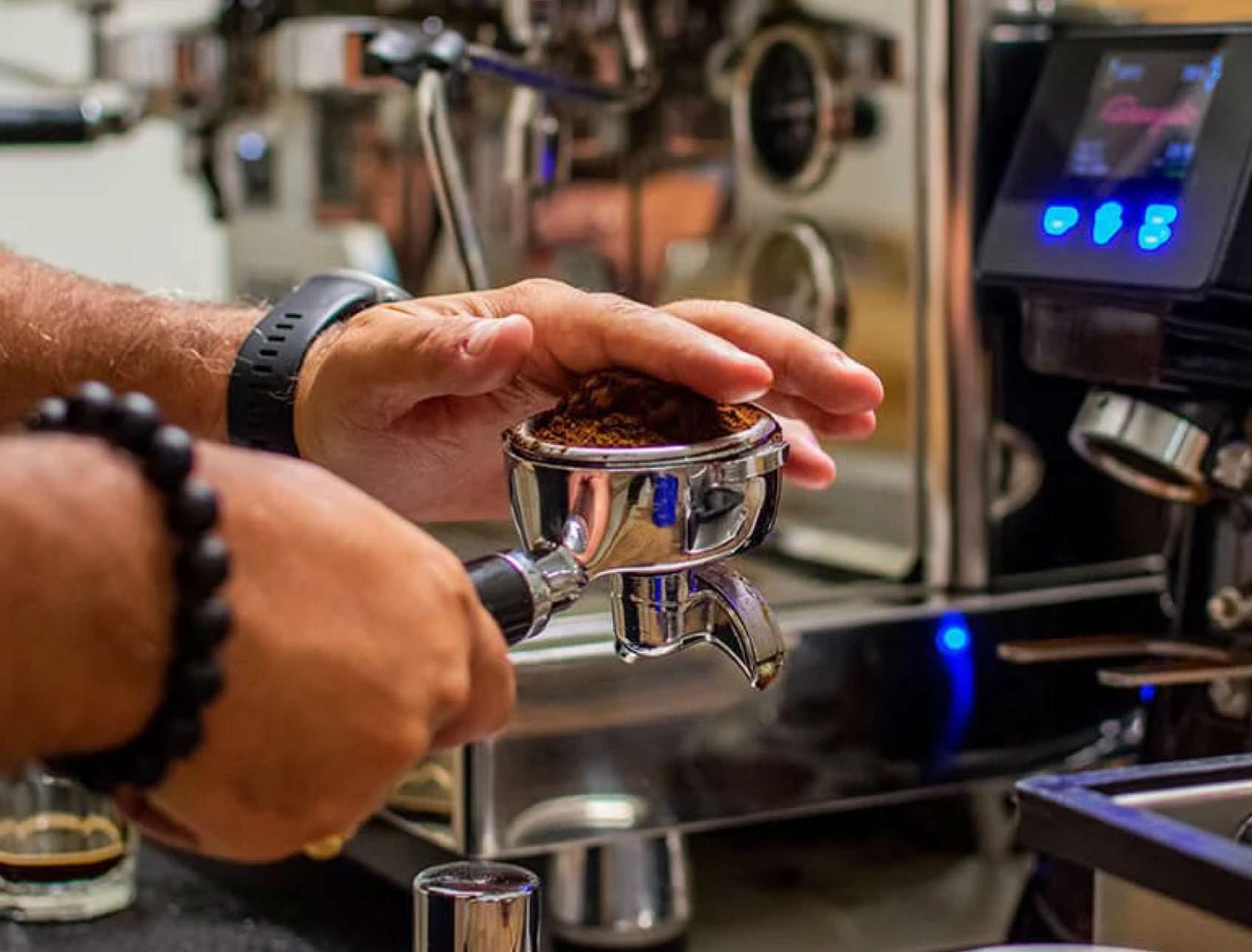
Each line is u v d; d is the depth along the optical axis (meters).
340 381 0.78
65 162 2.22
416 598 0.47
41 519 0.43
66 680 0.44
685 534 0.56
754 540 0.58
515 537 1.08
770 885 1.10
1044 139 0.94
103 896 0.95
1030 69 1.02
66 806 0.94
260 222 1.68
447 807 0.90
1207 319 0.85
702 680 0.93
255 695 0.46
